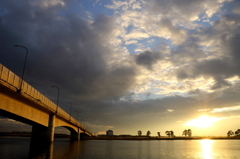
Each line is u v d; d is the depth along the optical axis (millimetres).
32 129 68938
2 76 34625
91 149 57750
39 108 57406
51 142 67938
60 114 74375
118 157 38594
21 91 40844
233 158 41562
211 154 49406
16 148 52844
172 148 72188
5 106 40156
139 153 48781
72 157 35094
